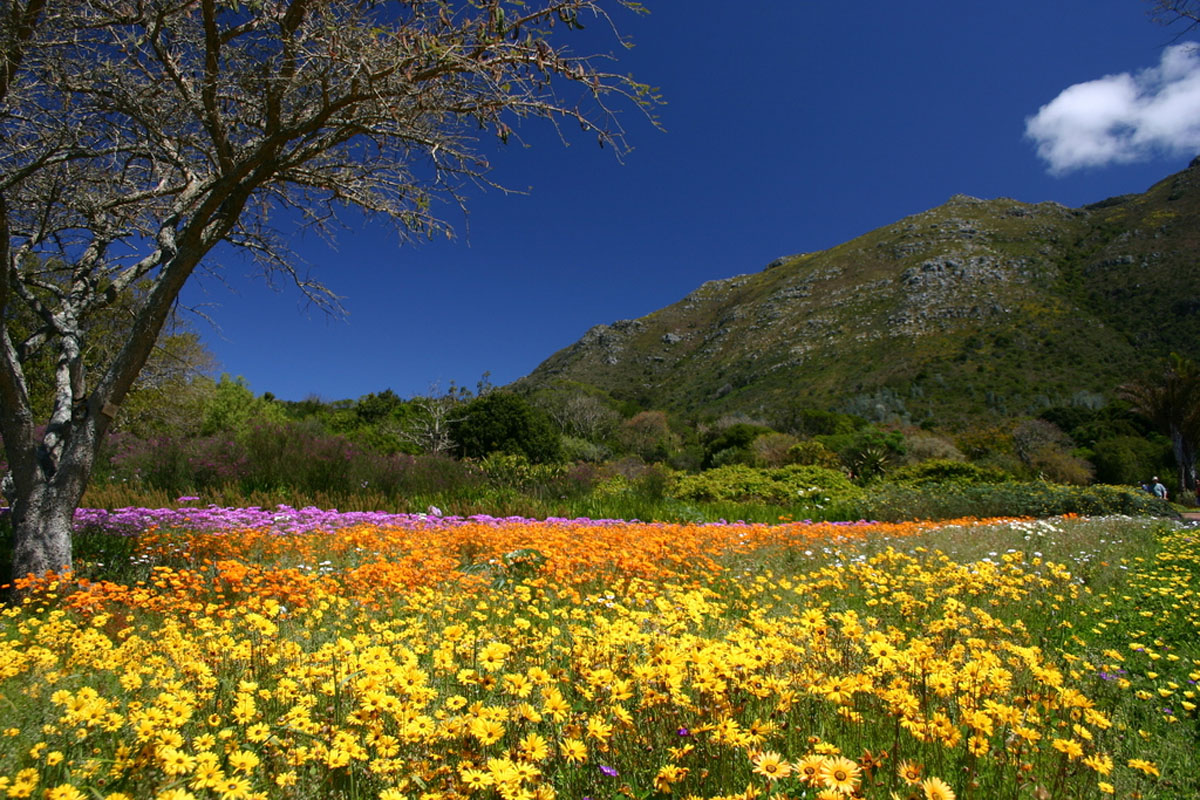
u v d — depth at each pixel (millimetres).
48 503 5262
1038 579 6008
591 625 3900
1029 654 3096
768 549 7531
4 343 5176
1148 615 4938
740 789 2125
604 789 2121
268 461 11445
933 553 7355
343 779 2143
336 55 4809
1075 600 5543
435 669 2873
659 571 5816
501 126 5254
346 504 10898
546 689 2316
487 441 20594
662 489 15195
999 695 2820
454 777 2012
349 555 6531
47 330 5832
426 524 9016
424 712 2465
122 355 5520
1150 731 2982
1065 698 2615
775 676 2818
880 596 5309
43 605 4633
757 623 3299
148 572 5609
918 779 1956
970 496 14539
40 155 5660
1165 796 2434
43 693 2631
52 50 5293
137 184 6879
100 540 6309
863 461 20406
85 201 6152
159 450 11250
